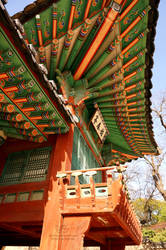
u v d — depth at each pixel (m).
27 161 7.14
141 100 9.32
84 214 5.15
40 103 5.38
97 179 10.81
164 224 25.86
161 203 33.94
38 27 6.15
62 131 6.57
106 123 11.55
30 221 5.61
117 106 9.79
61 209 5.28
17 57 4.14
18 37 3.80
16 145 7.75
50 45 6.73
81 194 5.47
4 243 9.91
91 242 9.52
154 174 26.23
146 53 7.74
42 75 4.66
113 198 5.00
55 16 6.05
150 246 21.00
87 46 7.53
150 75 8.46
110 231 6.95
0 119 5.89
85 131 9.57
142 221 31.09
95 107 9.79
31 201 5.98
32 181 6.49
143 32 7.22
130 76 8.59
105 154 13.20
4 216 5.94
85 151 9.21
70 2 6.01
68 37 6.71
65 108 5.90
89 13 6.56
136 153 13.39
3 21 3.57
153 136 11.48
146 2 6.47
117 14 6.41
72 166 7.09
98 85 8.65
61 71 8.06
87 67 8.24
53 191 5.80
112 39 7.24
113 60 7.75
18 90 4.79
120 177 5.17
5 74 4.36
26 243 9.74
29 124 5.83
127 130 11.24
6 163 7.40
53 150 6.99
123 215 5.53
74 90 8.21
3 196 6.51
